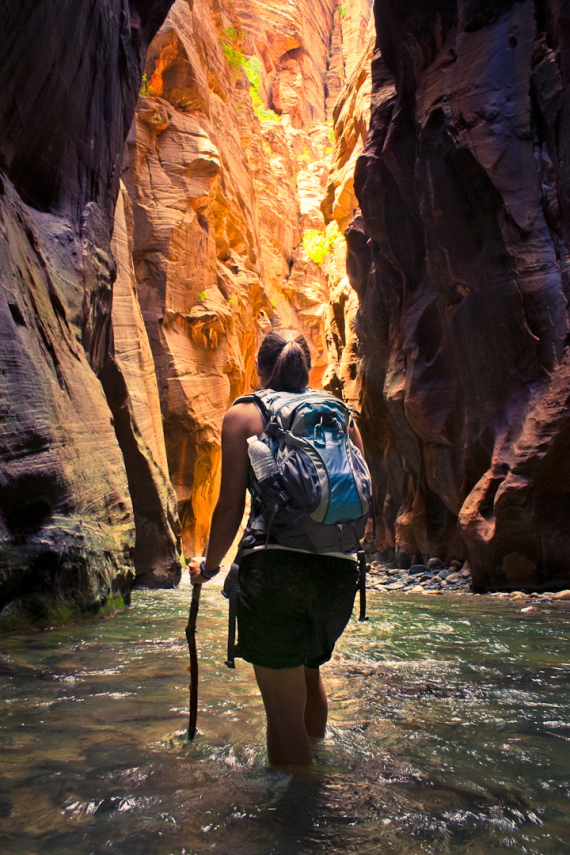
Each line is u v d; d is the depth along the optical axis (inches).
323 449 70.7
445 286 356.2
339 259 722.2
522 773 68.9
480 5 345.7
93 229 298.5
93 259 293.4
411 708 95.6
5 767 69.6
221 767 70.2
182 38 676.7
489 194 332.8
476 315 339.9
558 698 101.7
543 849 51.7
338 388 657.6
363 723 87.8
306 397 74.5
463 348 351.6
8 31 216.5
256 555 70.6
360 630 176.7
